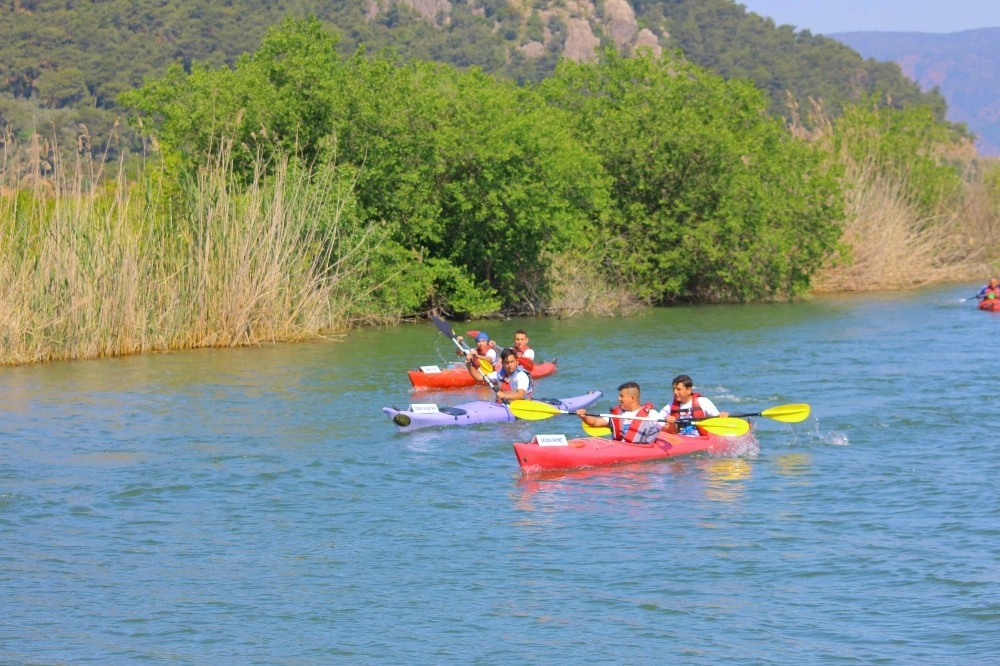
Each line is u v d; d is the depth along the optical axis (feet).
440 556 33.22
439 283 95.14
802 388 59.52
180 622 28.73
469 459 44.75
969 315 96.48
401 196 90.58
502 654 26.66
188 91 89.40
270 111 86.33
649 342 79.15
